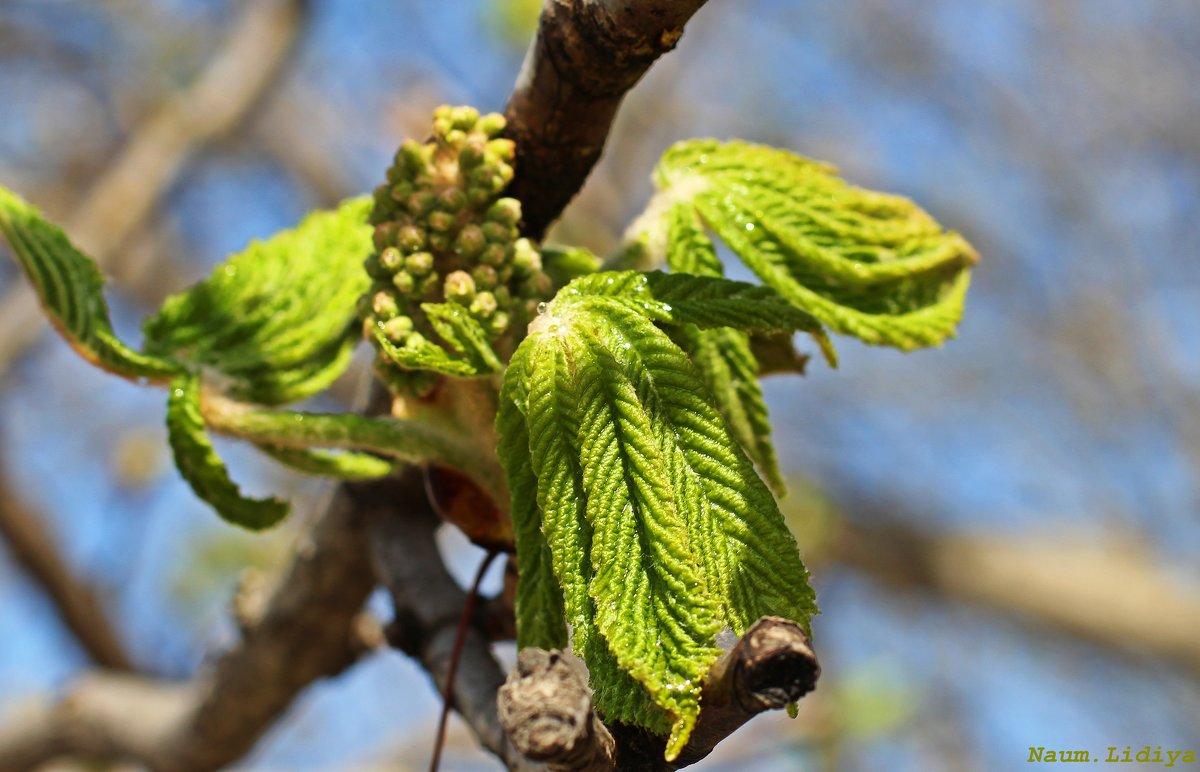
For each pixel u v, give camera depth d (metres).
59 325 0.40
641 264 0.39
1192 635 1.18
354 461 0.40
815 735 0.85
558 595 0.35
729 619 0.34
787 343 0.39
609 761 0.33
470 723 0.40
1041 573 1.22
